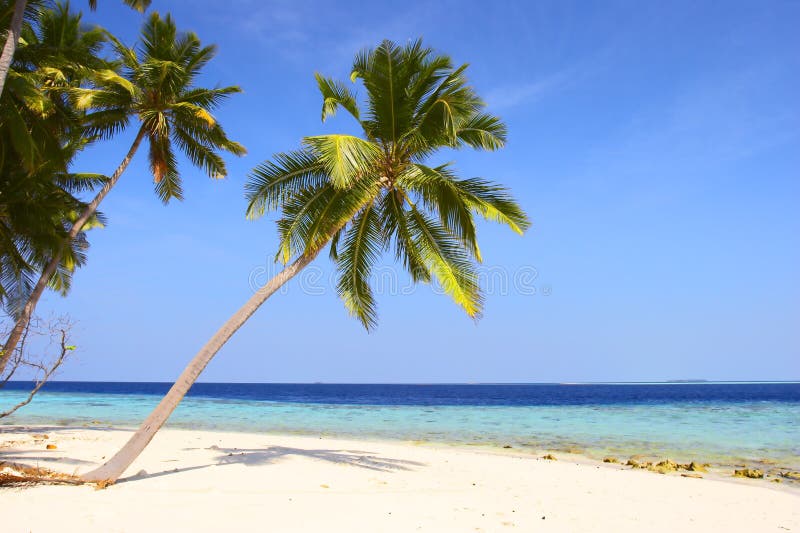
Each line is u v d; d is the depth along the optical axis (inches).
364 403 1990.7
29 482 303.9
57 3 607.5
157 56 657.0
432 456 558.6
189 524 245.9
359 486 362.6
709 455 638.5
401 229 460.8
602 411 1480.1
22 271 604.7
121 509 263.4
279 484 352.8
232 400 2165.4
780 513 338.6
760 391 4065.0
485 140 447.2
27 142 435.8
